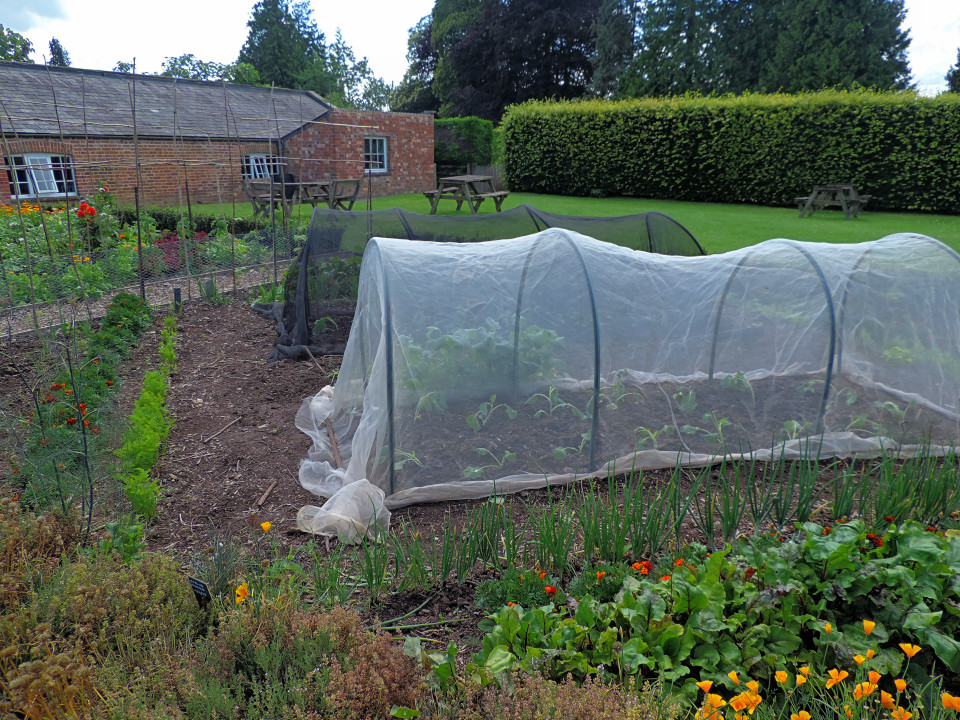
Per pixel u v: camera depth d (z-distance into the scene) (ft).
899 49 89.61
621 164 66.44
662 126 62.75
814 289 15.64
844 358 15.58
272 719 7.08
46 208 47.44
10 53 135.54
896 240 16.89
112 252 32.19
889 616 8.72
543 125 69.51
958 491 12.02
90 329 23.98
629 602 8.84
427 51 148.36
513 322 15.19
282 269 36.78
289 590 9.22
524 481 14.11
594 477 14.46
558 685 7.46
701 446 15.20
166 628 8.62
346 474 13.76
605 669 8.17
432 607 10.28
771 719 7.31
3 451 14.90
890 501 11.76
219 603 9.16
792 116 56.08
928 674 8.32
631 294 15.49
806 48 91.25
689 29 102.22
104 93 54.85
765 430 15.38
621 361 15.10
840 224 46.34
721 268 16.57
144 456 13.92
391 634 9.64
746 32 97.96
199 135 57.98
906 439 15.46
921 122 51.06
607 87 115.14
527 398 15.24
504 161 74.13
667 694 7.77
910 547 9.34
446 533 10.82
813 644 8.84
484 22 118.62
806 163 56.65
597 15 118.01
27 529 10.80
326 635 8.38
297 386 20.45
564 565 10.81
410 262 15.23
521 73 121.49
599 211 55.47
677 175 63.62
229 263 36.04
